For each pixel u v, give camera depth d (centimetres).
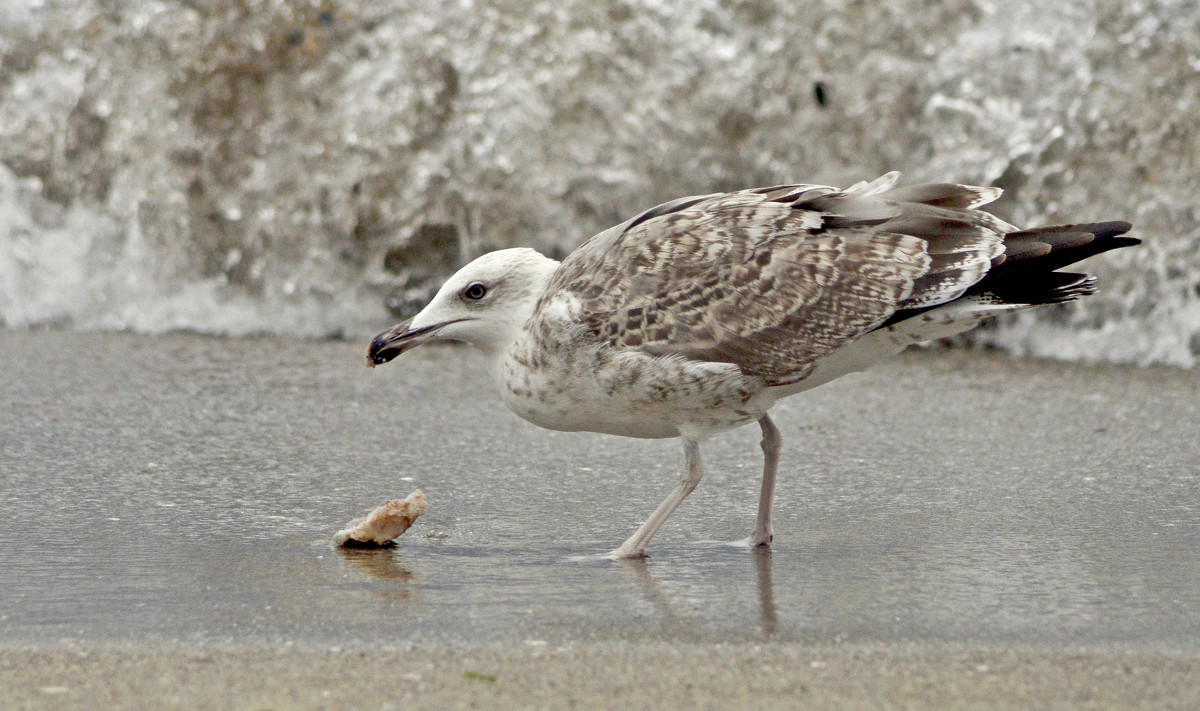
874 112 1773
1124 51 1698
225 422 1262
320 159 1786
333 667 679
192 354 1577
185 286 1792
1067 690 651
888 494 1040
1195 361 1573
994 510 994
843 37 1800
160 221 1811
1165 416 1291
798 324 870
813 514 991
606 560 882
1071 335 1622
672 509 902
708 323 870
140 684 657
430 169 1764
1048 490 1045
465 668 678
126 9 1869
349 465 1125
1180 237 1623
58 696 644
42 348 1592
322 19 1827
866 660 689
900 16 1795
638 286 877
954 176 1717
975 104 1744
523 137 1764
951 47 1780
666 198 1772
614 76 1791
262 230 1788
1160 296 1614
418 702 634
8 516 971
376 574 845
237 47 1830
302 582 826
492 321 928
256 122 1816
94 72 1867
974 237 866
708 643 715
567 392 895
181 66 1834
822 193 904
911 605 780
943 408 1324
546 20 1803
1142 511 986
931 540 920
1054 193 1680
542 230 1759
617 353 873
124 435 1209
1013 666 682
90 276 1802
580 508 1011
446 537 936
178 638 721
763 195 916
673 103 1791
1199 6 1686
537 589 815
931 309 865
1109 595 795
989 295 868
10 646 710
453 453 1163
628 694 644
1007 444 1188
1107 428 1244
